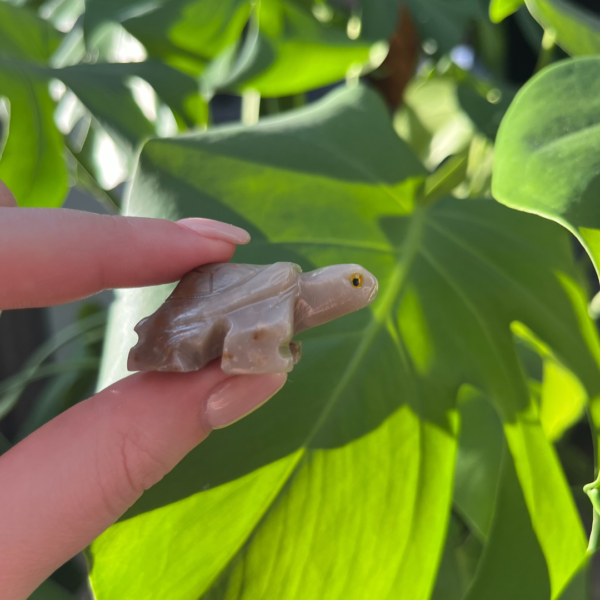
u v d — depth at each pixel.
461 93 0.22
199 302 0.12
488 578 0.14
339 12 0.26
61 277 0.12
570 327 0.16
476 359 0.15
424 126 0.28
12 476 0.12
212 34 0.21
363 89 0.19
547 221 0.17
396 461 0.14
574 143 0.13
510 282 0.16
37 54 0.23
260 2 0.21
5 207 0.12
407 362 0.15
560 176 0.13
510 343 0.16
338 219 0.16
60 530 0.12
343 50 0.21
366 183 0.17
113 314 0.15
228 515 0.14
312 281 0.12
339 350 0.15
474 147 0.24
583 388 0.15
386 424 0.14
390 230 0.17
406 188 0.17
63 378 0.28
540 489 0.15
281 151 0.16
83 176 0.26
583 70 0.14
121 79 0.20
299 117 0.18
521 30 0.32
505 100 0.22
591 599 0.20
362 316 0.15
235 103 0.40
